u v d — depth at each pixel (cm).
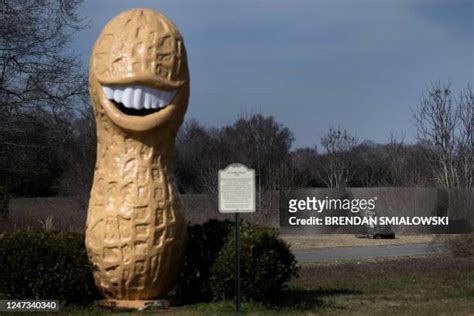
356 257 2584
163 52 1135
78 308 1147
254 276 1189
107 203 1141
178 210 1160
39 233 1223
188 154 5112
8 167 3212
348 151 5134
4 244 1180
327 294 1481
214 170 3947
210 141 5322
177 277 1195
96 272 1160
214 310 1142
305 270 2058
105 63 1137
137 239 1122
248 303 1188
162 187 1146
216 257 1253
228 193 1117
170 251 1142
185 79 1161
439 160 3534
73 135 3794
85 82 3191
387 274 1939
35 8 3055
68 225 2806
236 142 5234
